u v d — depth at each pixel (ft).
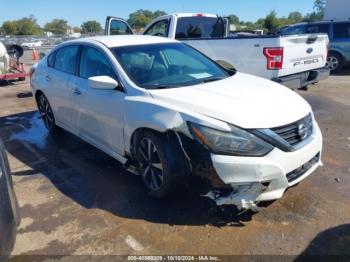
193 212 10.67
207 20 27.76
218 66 14.46
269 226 9.89
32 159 15.40
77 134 15.53
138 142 11.48
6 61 34.17
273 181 9.36
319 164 11.12
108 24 28.43
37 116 22.65
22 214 10.96
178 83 12.01
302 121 10.12
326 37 23.34
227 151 9.20
